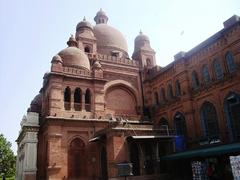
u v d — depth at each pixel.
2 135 54.09
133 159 22.28
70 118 24.75
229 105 20.31
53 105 24.50
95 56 30.77
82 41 31.59
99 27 36.44
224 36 21.16
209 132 21.80
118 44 35.69
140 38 35.97
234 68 20.17
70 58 27.86
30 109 32.91
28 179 24.56
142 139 22.05
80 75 26.91
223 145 18.66
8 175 55.50
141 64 33.59
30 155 25.53
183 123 24.78
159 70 29.34
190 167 21.67
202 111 22.88
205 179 17.89
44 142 25.47
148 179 20.80
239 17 20.44
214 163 18.95
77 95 27.02
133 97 30.98
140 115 29.72
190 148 23.02
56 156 23.17
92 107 26.56
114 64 30.84
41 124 26.89
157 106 28.88
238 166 13.74
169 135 23.17
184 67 25.06
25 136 27.08
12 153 54.22
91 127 25.81
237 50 19.77
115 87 30.12
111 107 28.89
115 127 21.61
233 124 19.80
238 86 19.56
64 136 24.30
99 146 25.14
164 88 28.47
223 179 18.08
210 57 22.55
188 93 24.09
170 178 21.69
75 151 24.61
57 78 25.47
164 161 23.23
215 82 21.56
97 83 27.56
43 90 30.05
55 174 22.61
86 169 24.56
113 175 20.33
